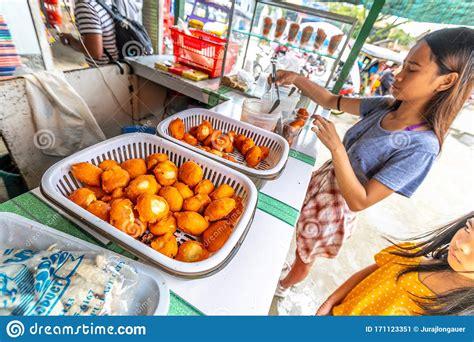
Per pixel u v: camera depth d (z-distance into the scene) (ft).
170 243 1.74
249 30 4.85
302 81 3.87
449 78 2.03
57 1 4.04
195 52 5.09
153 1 5.39
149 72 5.16
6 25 3.15
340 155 2.51
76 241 1.53
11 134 3.67
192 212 1.94
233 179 2.29
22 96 3.61
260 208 2.36
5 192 4.01
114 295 1.34
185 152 2.45
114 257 1.48
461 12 3.14
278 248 1.99
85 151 2.16
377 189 2.45
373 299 2.83
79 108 4.27
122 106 5.42
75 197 1.83
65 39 4.32
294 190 2.69
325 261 5.00
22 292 1.23
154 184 2.05
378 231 4.87
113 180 1.99
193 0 6.03
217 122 3.35
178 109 6.09
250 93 4.83
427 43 2.07
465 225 2.51
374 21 3.92
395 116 2.64
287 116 3.67
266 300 1.62
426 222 4.18
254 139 3.22
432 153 2.29
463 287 2.32
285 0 4.38
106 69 4.80
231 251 1.63
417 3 3.46
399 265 2.86
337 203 3.17
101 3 4.47
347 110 3.58
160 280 1.45
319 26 4.17
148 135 2.56
